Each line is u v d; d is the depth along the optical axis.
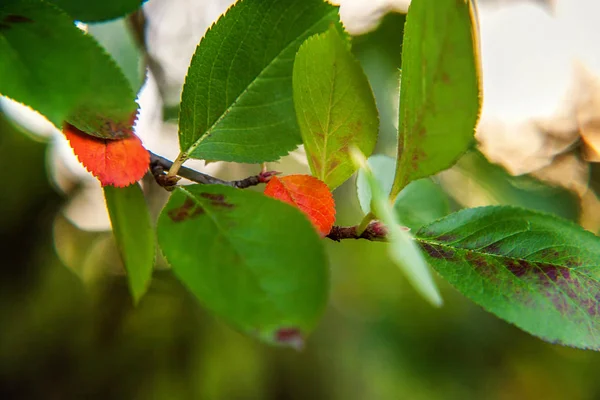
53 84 0.34
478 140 0.69
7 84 0.34
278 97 0.39
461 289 0.37
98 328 0.99
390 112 0.68
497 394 0.97
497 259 0.37
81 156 0.37
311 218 0.38
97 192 1.01
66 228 1.02
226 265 0.33
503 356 0.98
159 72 0.76
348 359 0.98
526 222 0.37
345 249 1.02
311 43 0.37
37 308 0.98
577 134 0.78
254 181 0.39
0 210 0.92
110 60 0.34
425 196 0.43
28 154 0.90
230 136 0.39
